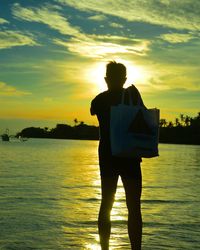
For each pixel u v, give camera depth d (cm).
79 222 832
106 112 428
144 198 1281
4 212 939
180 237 714
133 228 428
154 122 415
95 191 1458
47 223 816
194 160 4984
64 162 3859
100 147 430
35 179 1947
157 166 3594
